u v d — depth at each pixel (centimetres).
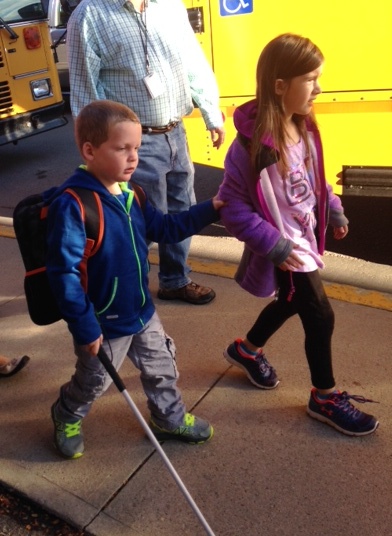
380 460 258
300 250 251
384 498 240
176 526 236
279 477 254
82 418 271
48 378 328
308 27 385
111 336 239
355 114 392
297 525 232
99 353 221
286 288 260
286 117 234
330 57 385
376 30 370
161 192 358
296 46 223
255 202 241
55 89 775
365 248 463
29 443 284
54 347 354
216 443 274
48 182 715
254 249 242
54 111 775
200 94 358
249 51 411
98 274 227
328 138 404
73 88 328
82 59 320
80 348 241
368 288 389
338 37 379
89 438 283
